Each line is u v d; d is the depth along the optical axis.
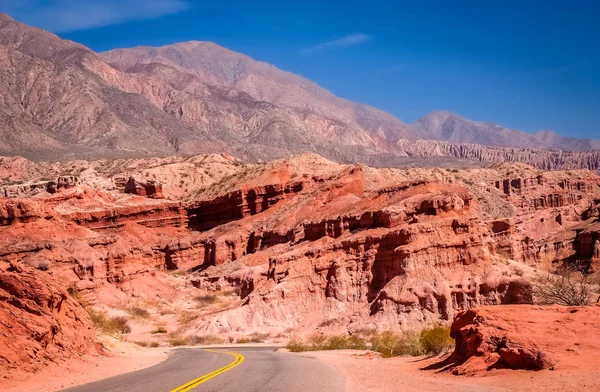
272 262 80.06
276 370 27.42
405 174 189.38
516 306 24.67
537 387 18.34
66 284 81.69
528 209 190.88
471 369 21.97
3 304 26.56
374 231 79.44
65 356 27.80
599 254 119.38
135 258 100.69
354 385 22.11
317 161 153.00
